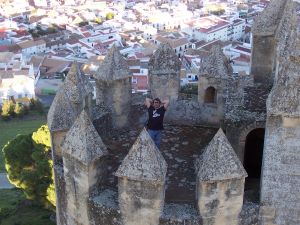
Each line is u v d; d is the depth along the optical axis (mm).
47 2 181000
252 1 183500
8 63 110188
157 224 12562
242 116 14797
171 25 150125
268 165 12461
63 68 112438
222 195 12203
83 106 15945
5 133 78562
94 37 133750
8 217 47562
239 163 12062
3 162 63000
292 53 12211
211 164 11984
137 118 18422
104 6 174125
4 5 170750
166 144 16750
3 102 92250
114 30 140500
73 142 13062
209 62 17781
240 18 157625
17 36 134250
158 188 12148
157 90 18391
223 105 17734
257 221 12898
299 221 12805
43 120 85938
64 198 14258
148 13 160000
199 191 12180
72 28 143375
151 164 12039
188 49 117562
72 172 13430
